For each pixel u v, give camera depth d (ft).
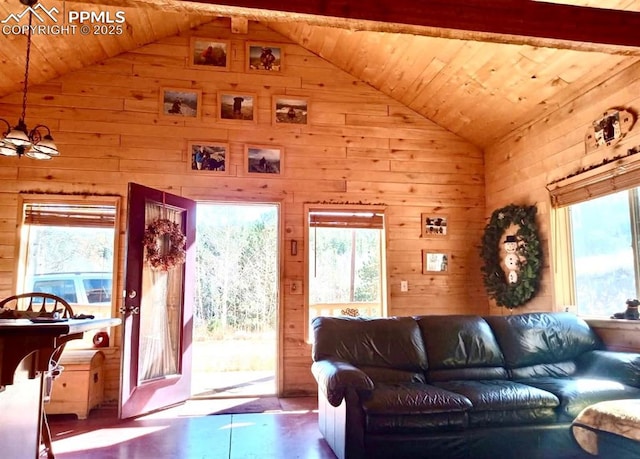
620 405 7.99
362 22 8.32
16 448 6.24
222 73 15.98
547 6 8.87
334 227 16.22
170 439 11.10
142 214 13.61
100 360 13.97
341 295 21.84
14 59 13.07
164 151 15.33
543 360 11.57
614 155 11.63
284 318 15.48
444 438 9.06
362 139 16.70
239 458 9.87
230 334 25.44
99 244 15.20
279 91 16.30
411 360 11.04
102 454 10.11
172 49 15.74
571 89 12.83
